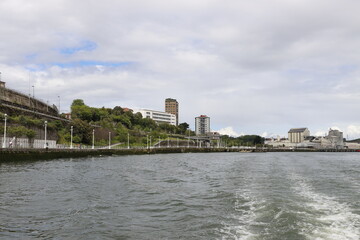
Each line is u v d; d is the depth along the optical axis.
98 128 187.75
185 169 66.31
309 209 23.80
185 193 33.09
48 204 26.61
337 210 23.69
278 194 30.72
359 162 102.94
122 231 19.41
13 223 20.86
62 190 33.88
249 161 100.94
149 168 67.50
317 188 35.94
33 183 38.88
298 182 41.41
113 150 146.75
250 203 26.61
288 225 19.50
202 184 40.66
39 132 118.69
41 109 159.50
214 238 17.73
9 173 50.19
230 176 50.50
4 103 119.56
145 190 34.91
